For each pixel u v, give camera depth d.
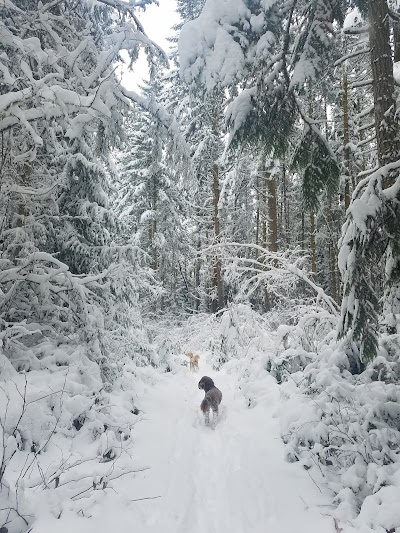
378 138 5.36
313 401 5.62
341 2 5.30
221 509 4.23
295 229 24.95
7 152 6.07
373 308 4.64
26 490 3.90
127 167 23.14
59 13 8.20
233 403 8.66
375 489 3.76
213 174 20.16
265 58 4.88
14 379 5.80
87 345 7.20
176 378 12.38
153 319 20.31
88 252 9.34
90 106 6.25
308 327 9.00
